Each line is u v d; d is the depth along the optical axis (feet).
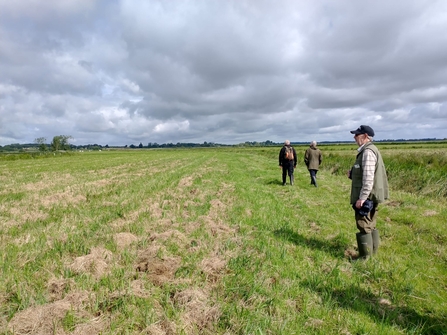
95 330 9.55
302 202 31.40
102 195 34.81
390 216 25.04
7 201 31.53
